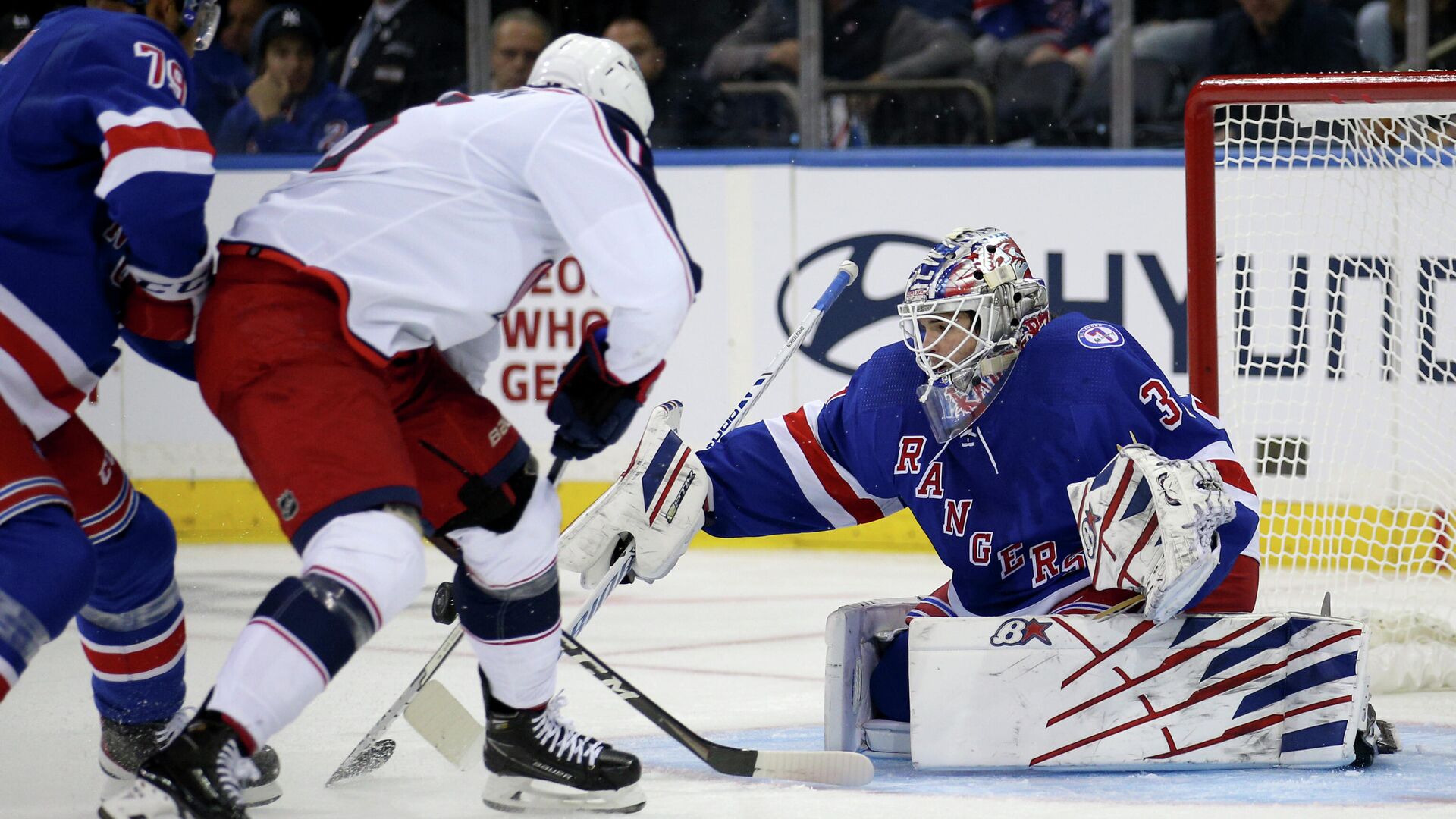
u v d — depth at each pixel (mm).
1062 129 23234
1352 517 18703
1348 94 12266
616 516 10172
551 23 24297
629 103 8102
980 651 9266
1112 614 9359
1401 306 18172
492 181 7461
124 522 8211
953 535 10258
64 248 7250
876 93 23672
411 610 16922
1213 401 12875
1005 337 9820
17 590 6832
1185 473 8953
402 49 24438
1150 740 9227
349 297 7184
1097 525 9172
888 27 23516
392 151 7508
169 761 6586
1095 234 21562
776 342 22484
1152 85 22844
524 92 7734
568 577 19797
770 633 15750
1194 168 12781
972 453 10094
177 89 7266
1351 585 17016
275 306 7227
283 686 6801
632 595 18344
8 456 7043
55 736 10711
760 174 22375
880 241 22141
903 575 19938
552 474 8375
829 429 10695
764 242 22438
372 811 8523
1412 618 13523
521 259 7613
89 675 13203
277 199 7547
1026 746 9234
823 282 22359
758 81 23953
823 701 12133
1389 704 12078
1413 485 18359
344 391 7152
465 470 7887
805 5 23609
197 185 7043
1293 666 9281
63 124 7027
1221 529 9352
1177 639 9203
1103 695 9219
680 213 22703
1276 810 8242
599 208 7398
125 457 23609
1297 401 18984
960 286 9672
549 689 8539
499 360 22625
